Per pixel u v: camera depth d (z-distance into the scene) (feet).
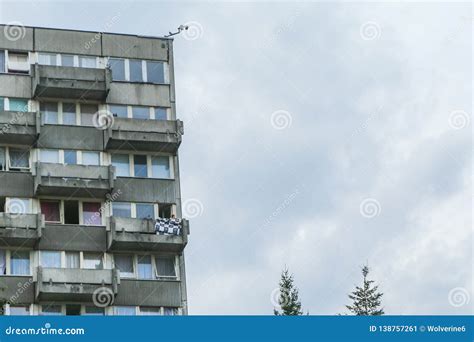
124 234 250.57
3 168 254.68
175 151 266.98
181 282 254.06
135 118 266.16
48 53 269.64
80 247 251.19
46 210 253.65
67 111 264.52
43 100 263.90
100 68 268.62
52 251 249.34
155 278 253.44
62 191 254.06
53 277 242.99
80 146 261.65
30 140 256.93
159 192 261.65
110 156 262.88
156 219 254.47
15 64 266.16
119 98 269.64
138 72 273.95
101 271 246.47
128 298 249.14
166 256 256.52
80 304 246.47
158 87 273.95
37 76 261.03
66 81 262.67
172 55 278.67
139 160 264.31
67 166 254.47
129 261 253.85
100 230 254.06
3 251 246.47
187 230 254.88
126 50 274.98
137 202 259.80
